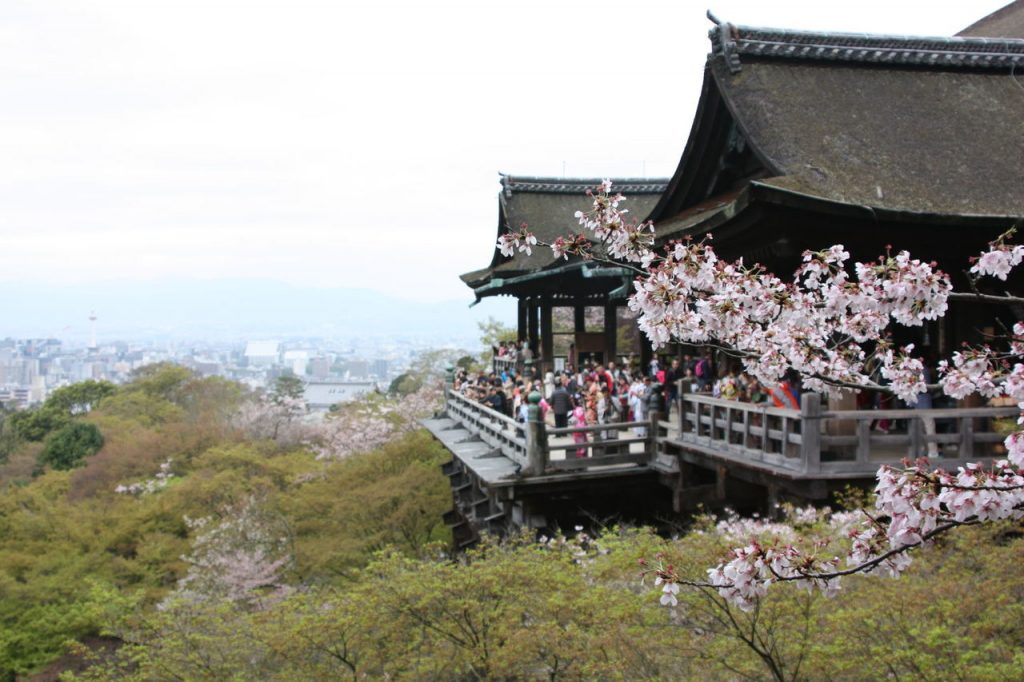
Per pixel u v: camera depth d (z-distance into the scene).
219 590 22.06
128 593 25.00
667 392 17.41
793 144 13.20
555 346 34.69
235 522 25.42
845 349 6.71
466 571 9.16
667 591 5.57
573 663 8.27
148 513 29.00
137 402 61.12
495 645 8.72
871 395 12.20
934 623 7.14
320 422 51.31
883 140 13.52
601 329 35.53
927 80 15.15
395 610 9.21
